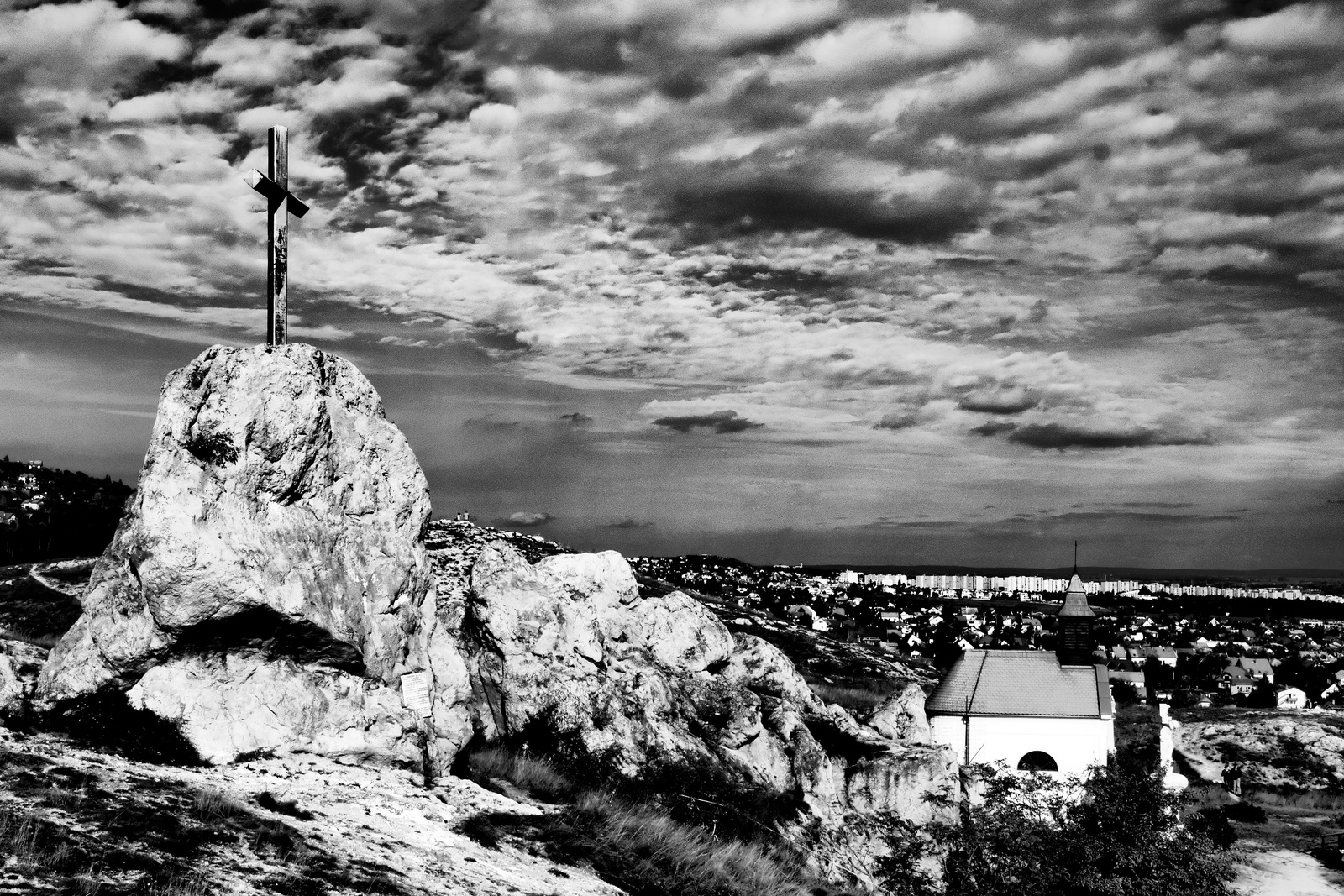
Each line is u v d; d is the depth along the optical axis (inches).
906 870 1433.3
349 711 942.4
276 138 1013.2
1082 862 1514.5
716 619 1696.6
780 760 1422.2
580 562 1572.3
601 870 892.0
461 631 1305.4
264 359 961.5
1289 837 3243.1
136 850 613.3
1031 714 2568.9
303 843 703.1
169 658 893.2
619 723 1258.6
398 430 1097.4
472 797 952.9
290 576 919.0
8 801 639.1
